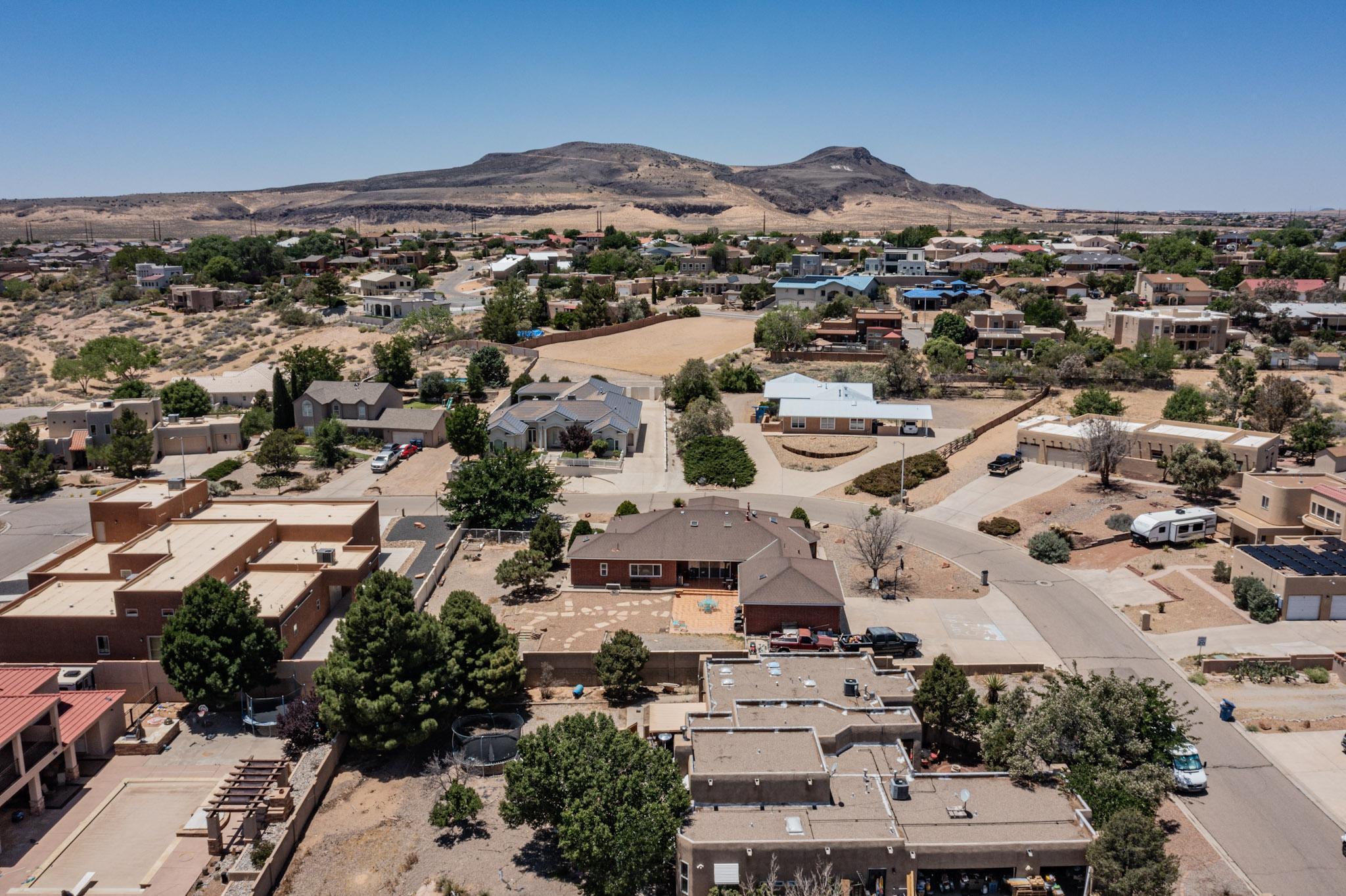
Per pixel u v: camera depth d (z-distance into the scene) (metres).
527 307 172.50
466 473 81.12
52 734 46.22
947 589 69.62
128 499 70.25
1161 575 70.25
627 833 37.38
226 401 126.62
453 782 44.59
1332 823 43.12
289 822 43.06
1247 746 49.06
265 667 52.56
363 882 40.78
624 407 110.94
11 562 76.06
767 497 91.25
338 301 192.38
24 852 42.31
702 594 68.69
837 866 36.97
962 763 47.62
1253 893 38.72
